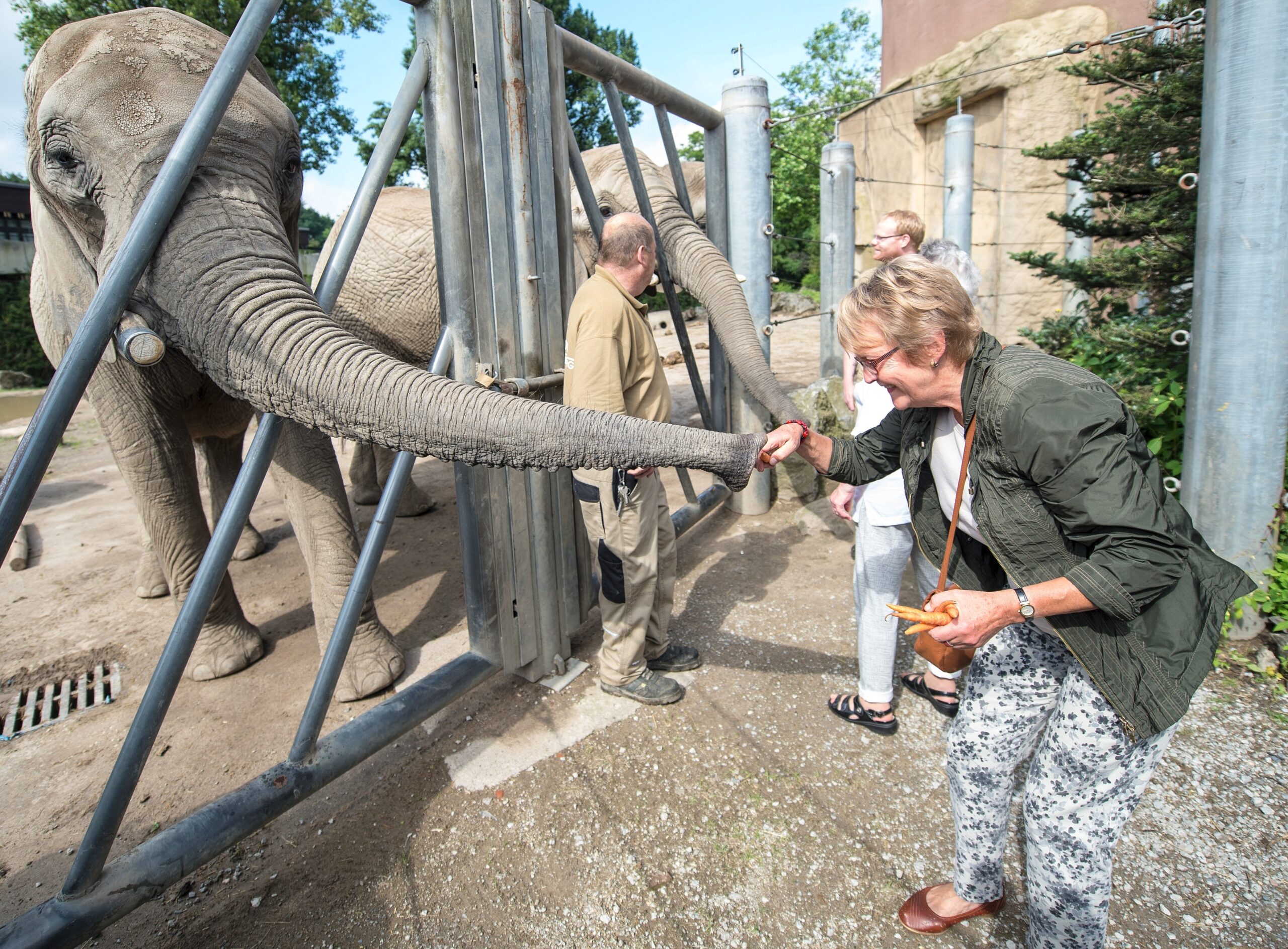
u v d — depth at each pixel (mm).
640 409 2771
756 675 3195
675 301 4059
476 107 2578
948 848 2262
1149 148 4379
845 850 2270
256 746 2896
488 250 2701
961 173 7152
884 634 2660
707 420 4211
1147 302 5402
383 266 4914
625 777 2609
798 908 2086
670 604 3127
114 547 5266
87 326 1640
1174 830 2277
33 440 1561
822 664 3258
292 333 1935
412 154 21969
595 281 2629
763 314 4832
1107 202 4918
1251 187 2834
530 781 2609
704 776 2596
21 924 1754
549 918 2084
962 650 1771
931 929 1981
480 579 2867
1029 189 8469
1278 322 2912
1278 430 3023
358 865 2289
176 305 1975
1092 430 1375
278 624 3918
